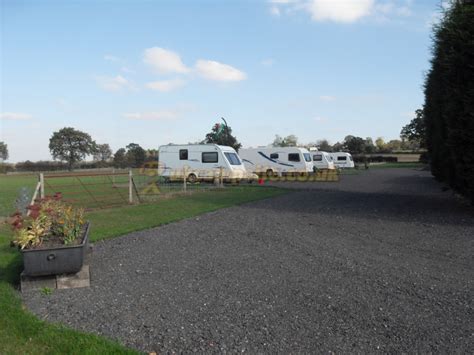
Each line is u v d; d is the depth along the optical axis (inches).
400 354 139.1
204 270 242.4
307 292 201.9
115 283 219.3
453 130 431.2
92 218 440.8
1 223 413.4
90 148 3225.9
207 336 153.2
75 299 194.1
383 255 275.0
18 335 150.4
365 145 3612.2
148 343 147.8
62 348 140.3
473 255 272.8
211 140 2239.2
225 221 417.4
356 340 149.6
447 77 441.4
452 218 411.8
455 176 532.4
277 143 3649.1
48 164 2723.9
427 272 235.0
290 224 395.2
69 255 206.2
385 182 1033.5
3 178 1681.8
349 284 214.1
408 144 4160.9
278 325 162.9
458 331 156.7
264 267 247.8
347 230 362.3
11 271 236.8
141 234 354.9
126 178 1191.6
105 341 145.9
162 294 200.7
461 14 434.9
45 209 227.1
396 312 175.8
